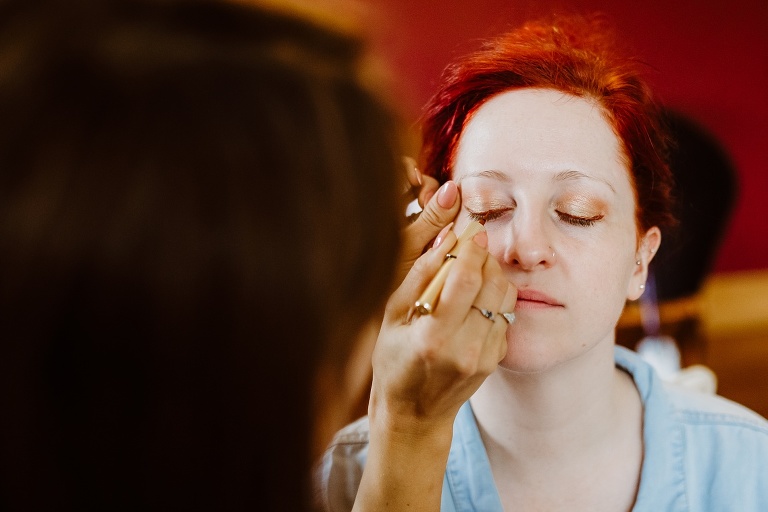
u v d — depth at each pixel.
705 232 2.26
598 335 0.69
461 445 0.76
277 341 0.33
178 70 0.32
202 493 0.35
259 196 0.32
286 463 0.36
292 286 0.33
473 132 0.74
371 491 0.61
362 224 0.36
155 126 0.31
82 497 0.34
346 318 0.38
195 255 0.31
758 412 2.61
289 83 0.34
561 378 0.69
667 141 0.85
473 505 0.75
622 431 0.76
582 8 3.25
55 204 0.29
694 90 3.46
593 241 0.69
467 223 0.71
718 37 3.42
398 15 3.01
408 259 0.70
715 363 3.08
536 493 0.75
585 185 0.69
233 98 0.32
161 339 0.31
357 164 0.36
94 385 0.31
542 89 0.73
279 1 0.36
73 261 0.30
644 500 0.73
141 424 0.33
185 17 0.33
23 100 0.30
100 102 0.30
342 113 0.35
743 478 0.74
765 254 3.62
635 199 0.75
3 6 0.32
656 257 0.97
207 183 0.31
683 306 2.30
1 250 0.29
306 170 0.33
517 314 0.67
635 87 0.76
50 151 0.30
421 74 3.05
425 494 0.61
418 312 0.55
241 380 0.33
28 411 0.31
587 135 0.71
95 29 0.31
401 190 0.39
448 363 0.54
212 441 0.34
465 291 0.54
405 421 0.59
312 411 0.37
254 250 0.32
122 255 0.30
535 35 0.81
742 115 3.50
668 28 3.37
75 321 0.30
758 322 3.58
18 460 0.32
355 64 0.38
